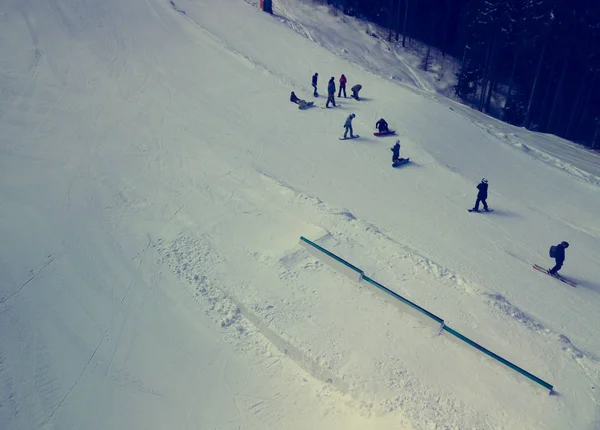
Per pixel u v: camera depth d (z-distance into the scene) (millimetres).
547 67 39812
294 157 20062
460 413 9609
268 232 14508
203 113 22438
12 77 22484
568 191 21438
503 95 44750
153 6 32188
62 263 13234
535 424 9547
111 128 20141
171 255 13570
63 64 24250
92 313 11781
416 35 49156
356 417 9508
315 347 10758
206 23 32875
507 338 11469
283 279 12633
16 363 10578
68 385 10203
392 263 13383
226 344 11172
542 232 17750
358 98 25891
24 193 15852
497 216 18281
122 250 13734
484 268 15055
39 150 18141
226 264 13172
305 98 25375
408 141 22172
